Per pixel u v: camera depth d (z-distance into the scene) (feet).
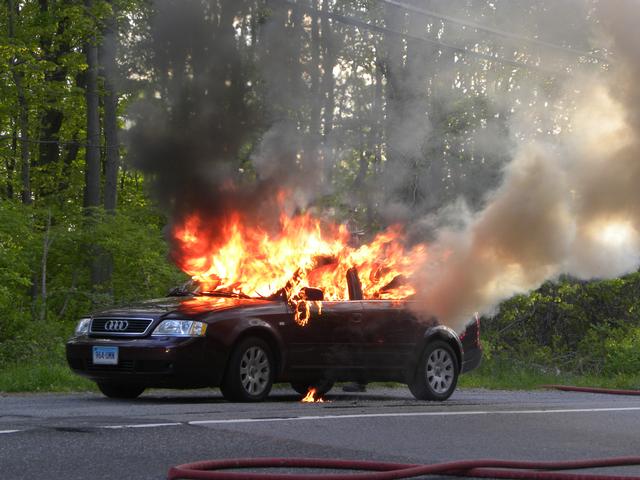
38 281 66.13
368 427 29.09
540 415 34.35
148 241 64.59
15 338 53.47
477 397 46.62
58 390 43.11
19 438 24.52
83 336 37.83
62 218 66.64
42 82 91.61
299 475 19.48
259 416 30.68
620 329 81.25
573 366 78.07
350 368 40.14
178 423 28.02
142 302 38.73
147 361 36.06
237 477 19.30
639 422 33.65
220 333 36.70
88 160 89.45
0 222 61.36
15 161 99.86
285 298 39.17
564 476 20.80
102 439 24.71
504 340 79.36
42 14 92.02
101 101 97.81
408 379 42.09
